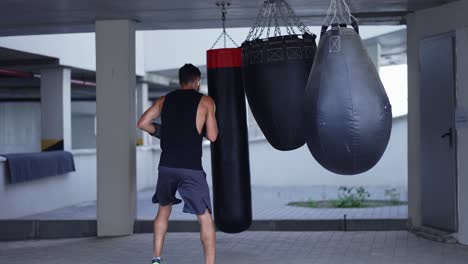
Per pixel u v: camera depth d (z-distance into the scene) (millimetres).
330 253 7406
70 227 9461
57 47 13570
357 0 7883
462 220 7758
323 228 9078
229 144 6852
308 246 7852
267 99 6109
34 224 9555
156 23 9438
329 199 13094
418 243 7871
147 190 15812
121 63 9039
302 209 11531
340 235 8594
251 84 6246
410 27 8766
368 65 5047
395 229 8984
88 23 9367
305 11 8617
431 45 8242
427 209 8438
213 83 6938
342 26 5199
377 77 5070
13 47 12039
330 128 4887
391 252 7379
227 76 6883
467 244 7703
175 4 8117
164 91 23062
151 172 16844
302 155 16312
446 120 7969
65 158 12641
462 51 7691
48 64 13719
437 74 8125
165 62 17734
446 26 7961
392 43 17125
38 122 21125
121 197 9023
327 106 4898
